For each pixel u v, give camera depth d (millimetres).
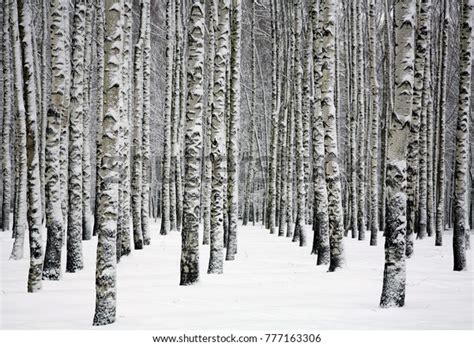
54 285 10727
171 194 26625
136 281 11008
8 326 6852
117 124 7344
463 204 12562
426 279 10930
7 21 21688
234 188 15281
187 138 10711
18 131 15797
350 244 21172
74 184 12875
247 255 16688
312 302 8297
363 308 7750
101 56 17375
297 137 20547
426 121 21391
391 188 8078
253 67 30125
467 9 12430
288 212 24953
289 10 26922
